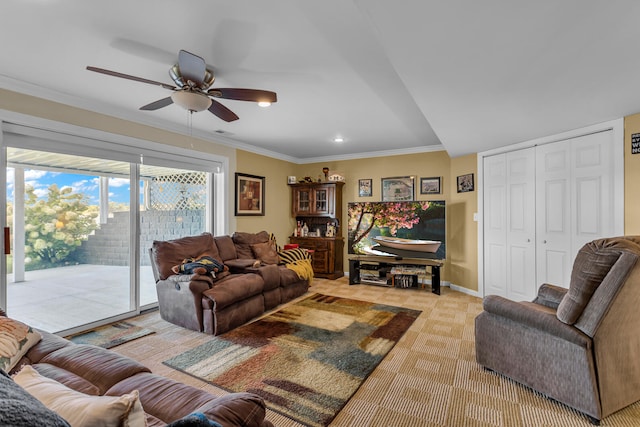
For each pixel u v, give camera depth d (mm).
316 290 4820
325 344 2789
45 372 1326
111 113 3367
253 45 2072
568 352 1807
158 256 3475
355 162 5934
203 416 758
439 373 2283
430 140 4801
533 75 2096
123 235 3635
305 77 2547
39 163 3027
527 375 2035
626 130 2789
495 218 4223
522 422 1750
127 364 1407
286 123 3902
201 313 3068
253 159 5352
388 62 2283
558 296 2277
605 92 2326
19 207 2941
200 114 3574
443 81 2217
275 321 3400
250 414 971
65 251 3250
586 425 1718
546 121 3031
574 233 3250
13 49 2166
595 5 1374
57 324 3146
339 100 3072
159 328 3215
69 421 719
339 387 2109
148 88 2842
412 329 3160
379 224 5609
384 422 1761
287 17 1770
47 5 1691
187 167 4281
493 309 2203
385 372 2305
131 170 3688
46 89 2838
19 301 2982
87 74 2553
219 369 2355
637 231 2707
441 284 5148
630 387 1832
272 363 2441
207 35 1964
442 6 1411
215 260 3658
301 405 1915
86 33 1966
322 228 6234
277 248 5016
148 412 1095
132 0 1648
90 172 3375
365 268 5258
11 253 2924
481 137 3682
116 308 3562
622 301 1656
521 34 1626
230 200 4883
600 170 3016
